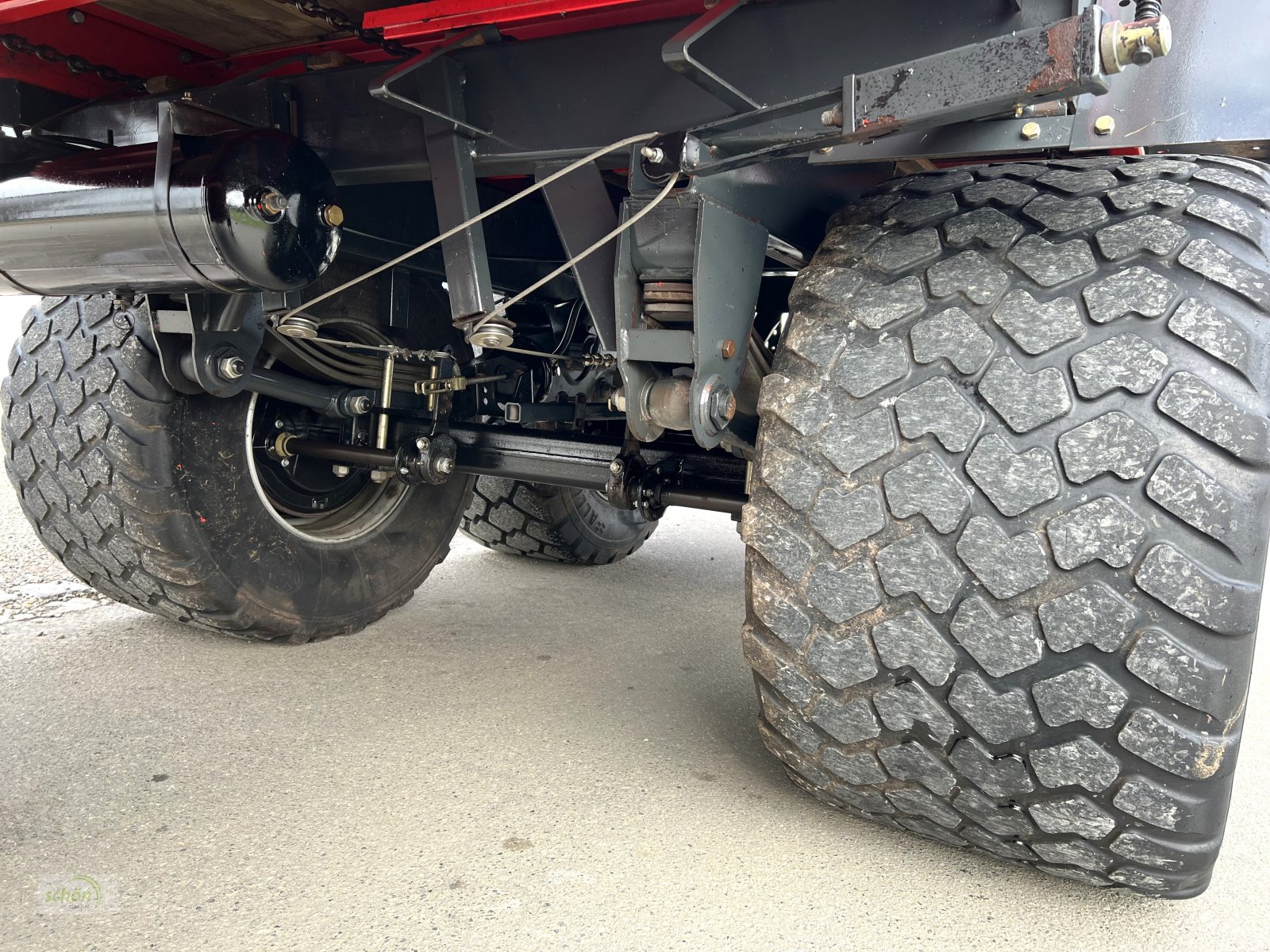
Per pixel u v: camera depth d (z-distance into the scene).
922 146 1.30
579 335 2.75
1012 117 1.25
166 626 2.42
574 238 1.44
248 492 2.10
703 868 1.40
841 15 1.19
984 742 1.23
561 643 2.41
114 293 1.72
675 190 1.28
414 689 2.06
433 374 2.35
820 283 1.35
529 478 2.31
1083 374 1.15
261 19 1.47
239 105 1.60
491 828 1.49
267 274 1.43
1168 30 0.91
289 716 1.88
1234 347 1.12
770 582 1.33
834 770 1.40
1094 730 1.17
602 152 1.29
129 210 1.42
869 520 1.24
